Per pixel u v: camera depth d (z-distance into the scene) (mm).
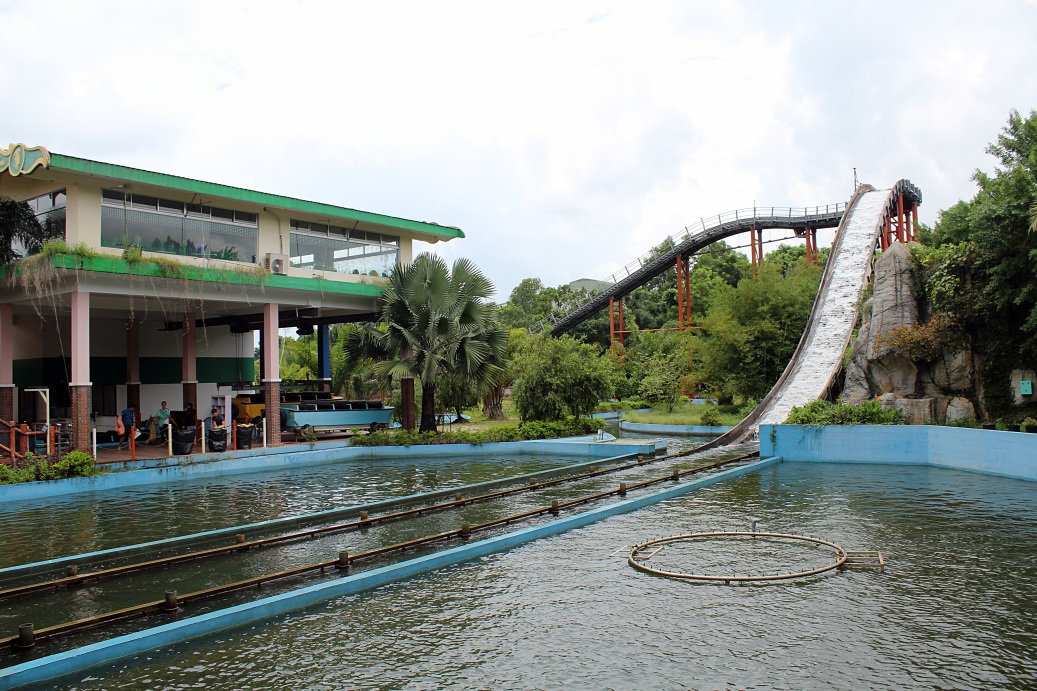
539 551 14055
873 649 9164
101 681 8641
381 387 40188
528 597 11328
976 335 25984
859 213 44562
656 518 16859
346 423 31797
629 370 58250
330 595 11398
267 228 29859
